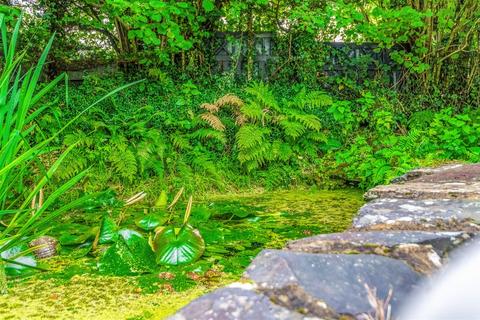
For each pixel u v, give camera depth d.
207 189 4.80
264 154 5.21
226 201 4.25
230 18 6.97
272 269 0.92
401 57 7.09
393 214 1.47
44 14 6.11
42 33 6.02
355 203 4.06
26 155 1.85
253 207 3.91
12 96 2.04
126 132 5.09
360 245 1.10
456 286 0.92
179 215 3.39
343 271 0.94
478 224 1.33
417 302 0.86
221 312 0.80
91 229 2.79
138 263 2.29
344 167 5.15
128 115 5.34
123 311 1.80
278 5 6.88
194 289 2.03
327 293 0.85
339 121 6.15
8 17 4.82
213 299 0.84
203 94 6.11
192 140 5.40
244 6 6.21
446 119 5.48
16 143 2.00
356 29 6.69
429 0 6.91
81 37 6.49
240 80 6.88
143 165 4.69
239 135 5.16
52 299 1.92
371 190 1.99
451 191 1.79
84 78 5.96
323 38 7.16
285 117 5.66
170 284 2.08
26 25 6.09
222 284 2.09
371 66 7.34
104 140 4.85
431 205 1.58
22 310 1.81
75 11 6.36
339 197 4.41
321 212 3.66
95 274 2.22
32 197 2.08
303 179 5.20
